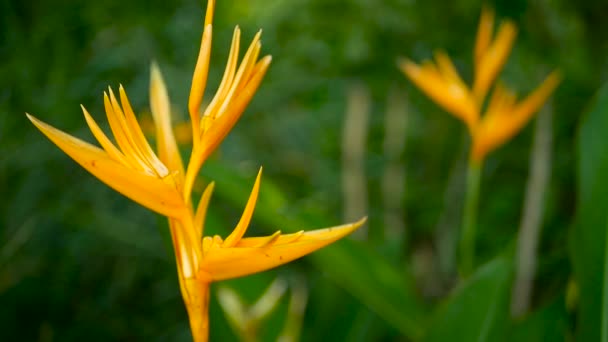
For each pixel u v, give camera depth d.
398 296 1.14
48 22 1.68
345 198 1.79
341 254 1.12
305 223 1.11
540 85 1.60
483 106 1.79
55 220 1.59
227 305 0.90
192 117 0.66
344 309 1.27
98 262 1.65
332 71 1.81
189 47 2.01
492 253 1.76
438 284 1.89
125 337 1.54
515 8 1.27
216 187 1.08
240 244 0.67
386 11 1.60
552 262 1.29
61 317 1.53
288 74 2.15
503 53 1.18
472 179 1.25
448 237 1.87
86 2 1.75
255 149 2.12
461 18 1.62
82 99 1.69
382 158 2.10
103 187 1.66
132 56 1.81
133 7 1.88
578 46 1.47
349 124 1.79
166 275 1.65
